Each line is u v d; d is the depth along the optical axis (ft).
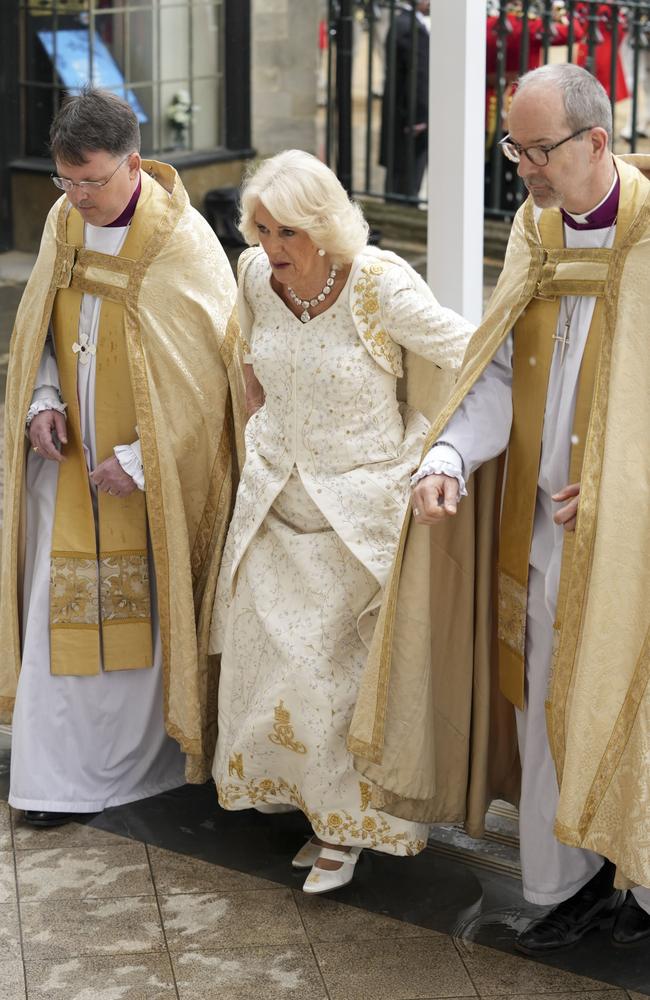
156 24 36.88
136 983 11.94
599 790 11.68
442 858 13.94
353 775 13.07
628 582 11.44
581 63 34.27
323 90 41.50
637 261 11.32
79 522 14.49
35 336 14.33
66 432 14.43
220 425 14.38
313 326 12.87
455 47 16.89
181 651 14.37
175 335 14.07
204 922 12.83
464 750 13.08
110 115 13.29
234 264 34.88
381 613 12.51
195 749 14.44
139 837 14.26
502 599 12.72
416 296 12.69
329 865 13.21
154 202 14.01
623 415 11.36
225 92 38.42
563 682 11.81
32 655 14.60
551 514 12.23
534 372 12.03
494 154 33.91
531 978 12.10
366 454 12.97
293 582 13.25
